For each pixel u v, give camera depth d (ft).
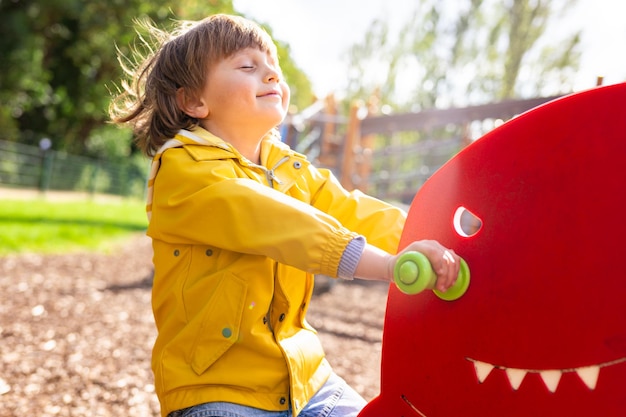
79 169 66.08
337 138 28.55
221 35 4.76
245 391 4.31
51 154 59.06
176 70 4.89
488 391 3.37
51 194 60.18
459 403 3.48
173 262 4.54
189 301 4.42
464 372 3.46
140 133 5.33
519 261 3.31
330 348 14.08
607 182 3.12
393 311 3.84
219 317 4.34
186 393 4.33
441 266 3.34
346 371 12.17
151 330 14.35
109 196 74.64
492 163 3.49
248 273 4.38
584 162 3.19
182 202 4.29
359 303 20.89
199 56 4.76
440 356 3.57
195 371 4.33
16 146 54.39
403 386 3.73
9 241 25.63
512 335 3.30
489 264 3.40
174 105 4.93
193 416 4.24
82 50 71.72
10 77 66.59
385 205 5.15
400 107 85.61
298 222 3.86
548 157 3.29
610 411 3.05
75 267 22.65
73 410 9.19
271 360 4.43
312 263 3.76
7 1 65.00
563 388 3.17
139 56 6.18
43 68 73.15
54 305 15.93
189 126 4.87
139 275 22.44
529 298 3.26
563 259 3.19
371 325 17.31
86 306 16.22
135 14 64.39
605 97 3.18
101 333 13.67
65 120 79.56
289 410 4.46
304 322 4.95
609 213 3.10
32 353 11.78
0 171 52.65
